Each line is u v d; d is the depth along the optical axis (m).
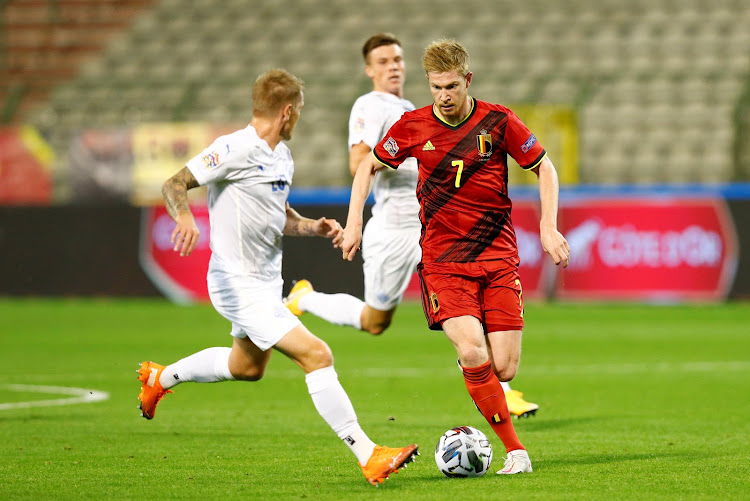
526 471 19.30
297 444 23.23
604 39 88.44
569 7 91.44
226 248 19.44
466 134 19.41
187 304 68.38
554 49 88.12
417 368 39.38
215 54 91.69
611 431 24.98
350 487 18.02
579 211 65.00
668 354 43.34
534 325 55.00
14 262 71.12
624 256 64.38
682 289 63.75
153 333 51.59
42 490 17.84
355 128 27.61
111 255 70.00
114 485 18.33
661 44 87.25
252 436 24.44
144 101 83.94
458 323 19.06
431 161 19.53
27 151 72.50
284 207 19.89
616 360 41.47
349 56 90.12
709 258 63.47
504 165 19.73
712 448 22.30
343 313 29.28
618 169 77.94
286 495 17.31
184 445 23.08
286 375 38.28
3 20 94.06
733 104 78.88
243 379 21.36
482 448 18.94
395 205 28.16
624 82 80.44
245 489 17.89
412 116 19.72
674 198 63.81
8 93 89.50
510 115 19.53
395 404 30.09
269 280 19.75
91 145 71.25
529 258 65.56
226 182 19.33
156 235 69.38
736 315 58.81
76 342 48.00
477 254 19.45
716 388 33.59
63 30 93.75
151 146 70.94
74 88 86.88
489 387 19.16
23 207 70.94
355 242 19.48
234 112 81.81
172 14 94.88
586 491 17.36
